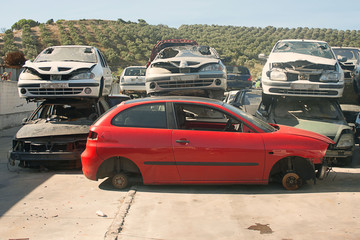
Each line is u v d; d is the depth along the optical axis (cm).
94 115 836
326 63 873
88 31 8675
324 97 866
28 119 835
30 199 559
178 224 446
